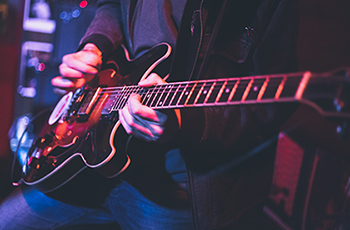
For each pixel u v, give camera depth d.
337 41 2.54
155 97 0.80
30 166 1.14
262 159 0.98
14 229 1.16
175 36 1.09
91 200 1.12
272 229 1.41
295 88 0.56
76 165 1.06
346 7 2.51
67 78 1.19
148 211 0.99
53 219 1.16
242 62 0.94
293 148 1.49
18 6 3.49
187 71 0.98
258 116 0.90
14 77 3.56
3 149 3.49
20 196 1.18
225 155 0.94
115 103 0.99
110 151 0.95
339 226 1.37
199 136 0.83
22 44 3.23
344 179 1.38
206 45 0.96
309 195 1.39
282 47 0.95
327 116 0.52
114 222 1.21
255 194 0.97
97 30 1.29
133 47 1.24
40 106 3.20
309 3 2.60
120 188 1.05
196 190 0.91
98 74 1.17
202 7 0.95
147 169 0.99
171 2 1.10
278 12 0.94
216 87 0.70
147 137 0.83
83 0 3.07
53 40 3.15
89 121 1.05
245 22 0.94
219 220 0.93
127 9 1.29
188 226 0.98
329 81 0.52
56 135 1.15
